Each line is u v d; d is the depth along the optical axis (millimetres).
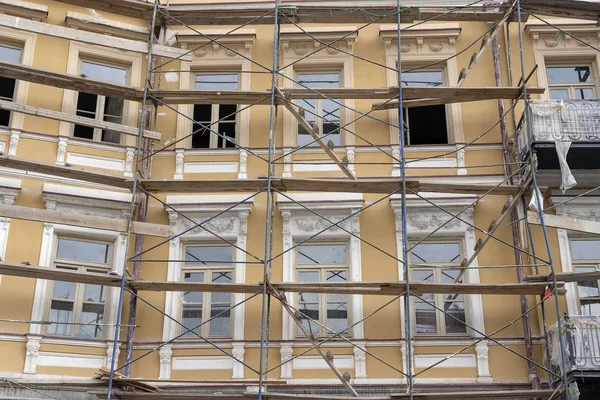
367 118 19500
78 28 19844
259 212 18750
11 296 17219
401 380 17141
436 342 17453
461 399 15547
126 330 17719
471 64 18531
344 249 18547
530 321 17453
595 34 19844
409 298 16750
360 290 16297
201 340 17703
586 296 17812
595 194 18172
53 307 17641
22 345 16906
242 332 17750
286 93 18422
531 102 17672
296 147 19422
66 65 19469
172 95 17984
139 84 19922
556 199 18156
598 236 18172
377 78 19891
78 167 18641
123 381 15906
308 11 18688
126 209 18547
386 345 17516
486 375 17094
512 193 17422
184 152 19359
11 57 19453
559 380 16016
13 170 18125
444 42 20125
